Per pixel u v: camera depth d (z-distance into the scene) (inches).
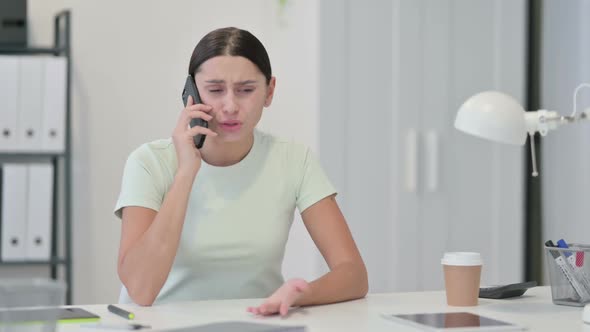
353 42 143.3
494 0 151.9
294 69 147.8
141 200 78.0
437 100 148.8
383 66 145.3
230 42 75.5
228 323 53.4
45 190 136.6
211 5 153.3
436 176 148.6
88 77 149.3
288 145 86.0
